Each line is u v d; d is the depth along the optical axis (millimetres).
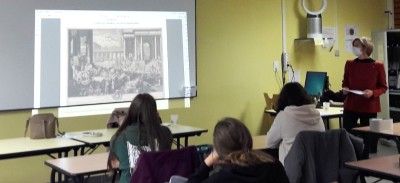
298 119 3301
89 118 5258
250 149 2029
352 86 5098
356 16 7527
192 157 2674
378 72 4973
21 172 4910
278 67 6723
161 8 5680
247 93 6453
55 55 5027
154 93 5660
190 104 5957
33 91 4902
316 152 3035
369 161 2889
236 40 6328
